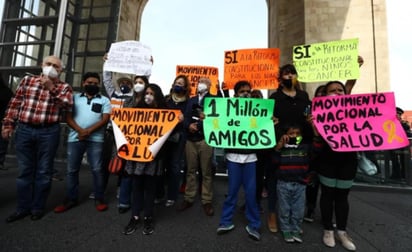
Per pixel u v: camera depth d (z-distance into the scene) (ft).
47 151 9.71
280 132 9.09
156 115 9.29
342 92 9.24
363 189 17.29
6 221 9.18
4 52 19.83
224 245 8.03
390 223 10.65
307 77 12.28
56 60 9.76
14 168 18.48
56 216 9.97
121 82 13.06
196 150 11.49
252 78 14.08
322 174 8.63
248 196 8.77
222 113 9.16
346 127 8.43
